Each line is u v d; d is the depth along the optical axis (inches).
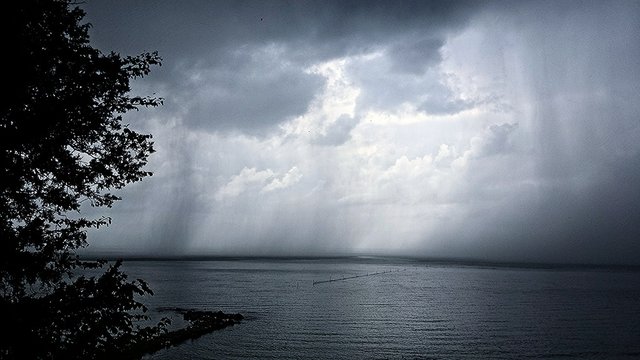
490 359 2743.6
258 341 3127.5
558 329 3875.5
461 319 4461.1
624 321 4387.3
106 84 472.1
